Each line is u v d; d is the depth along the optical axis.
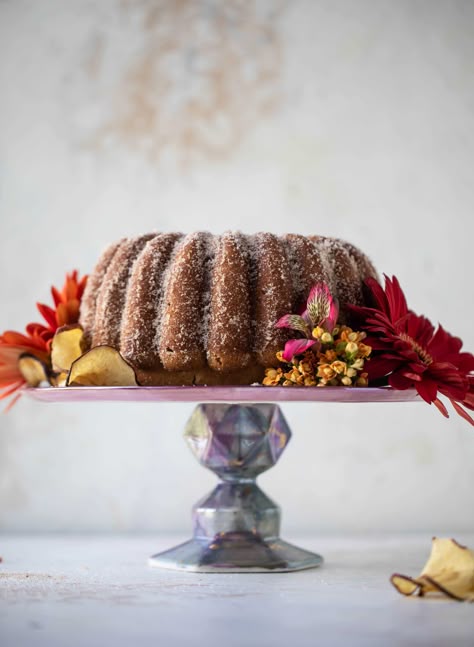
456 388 0.85
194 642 0.66
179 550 0.96
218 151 1.56
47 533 1.48
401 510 1.50
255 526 0.94
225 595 0.80
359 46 1.57
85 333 0.94
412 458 1.51
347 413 1.52
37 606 0.76
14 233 1.54
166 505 1.51
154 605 0.76
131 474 1.51
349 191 1.55
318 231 1.55
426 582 0.79
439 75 1.57
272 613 0.74
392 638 0.67
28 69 1.57
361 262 0.96
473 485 1.50
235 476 0.95
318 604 0.77
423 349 0.93
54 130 1.56
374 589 0.83
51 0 1.58
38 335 0.96
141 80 1.57
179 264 0.89
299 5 1.57
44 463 1.52
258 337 0.87
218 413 0.94
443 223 1.54
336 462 1.51
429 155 1.55
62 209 1.55
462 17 1.57
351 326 0.90
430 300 1.53
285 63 1.57
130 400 0.84
